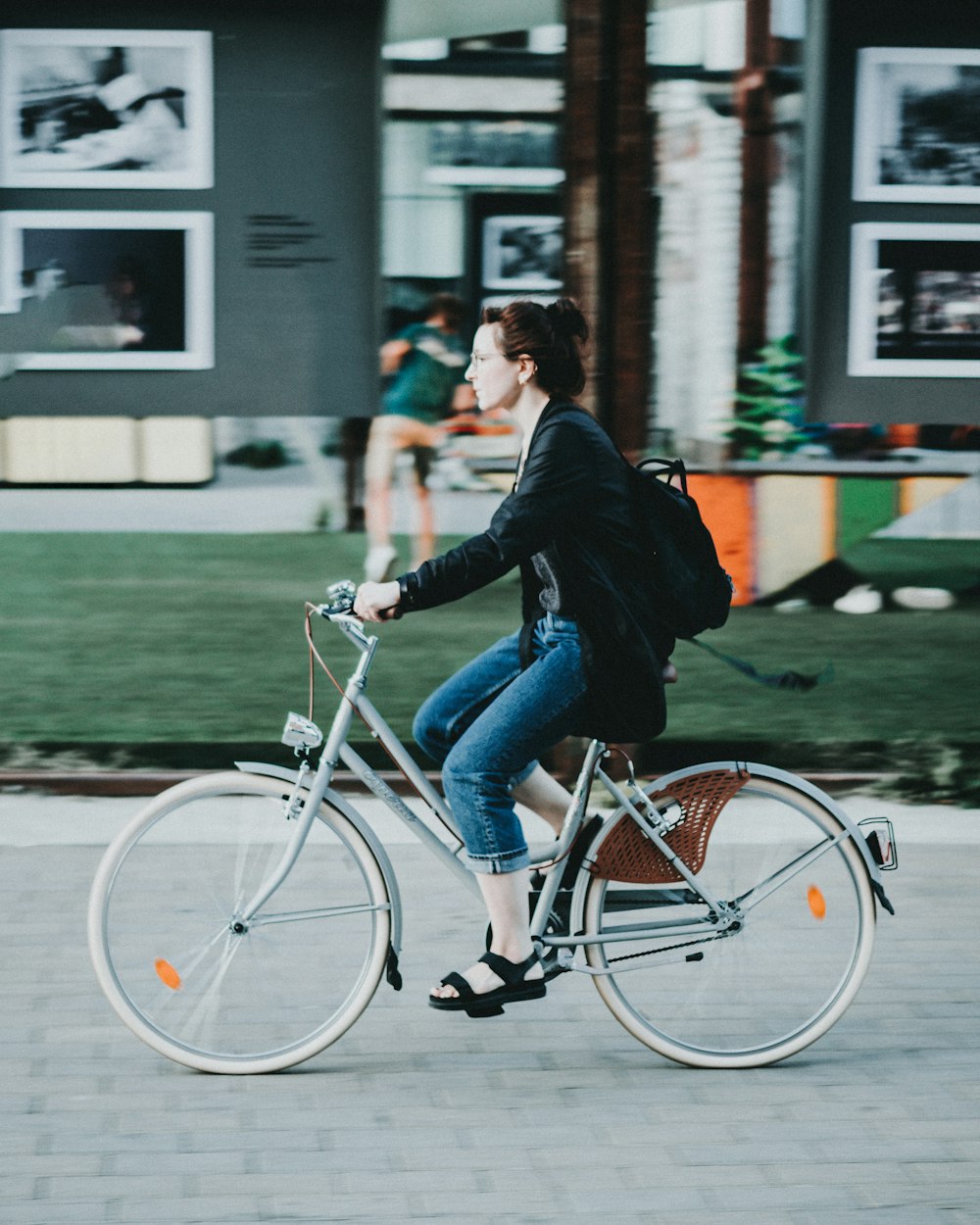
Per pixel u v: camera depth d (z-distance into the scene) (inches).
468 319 287.4
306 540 315.6
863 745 297.3
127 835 174.1
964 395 291.4
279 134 275.6
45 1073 172.7
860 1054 181.6
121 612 313.6
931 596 318.7
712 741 296.8
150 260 277.0
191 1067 174.2
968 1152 158.1
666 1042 179.3
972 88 283.9
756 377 294.8
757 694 313.4
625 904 180.1
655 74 282.4
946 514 317.1
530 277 286.2
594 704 168.1
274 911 175.9
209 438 310.7
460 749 170.1
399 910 177.2
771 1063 179.0
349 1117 164.1
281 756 289.3
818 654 318.3
